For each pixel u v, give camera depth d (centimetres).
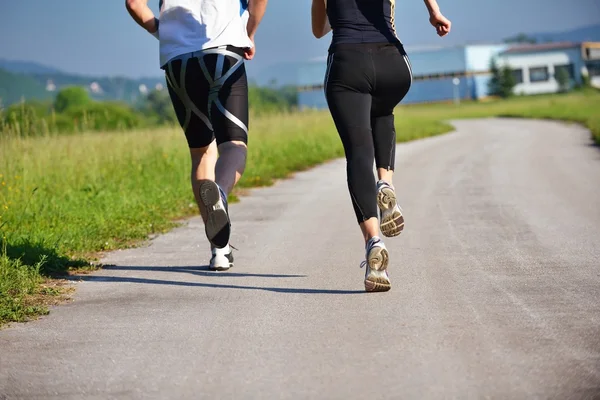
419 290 1156
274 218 2097
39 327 1034
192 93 1266
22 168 2464
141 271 1420
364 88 1129
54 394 764
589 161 3628
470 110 16375
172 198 2456
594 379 745
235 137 1253
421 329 937
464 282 1208
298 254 1521
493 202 2270
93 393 763
